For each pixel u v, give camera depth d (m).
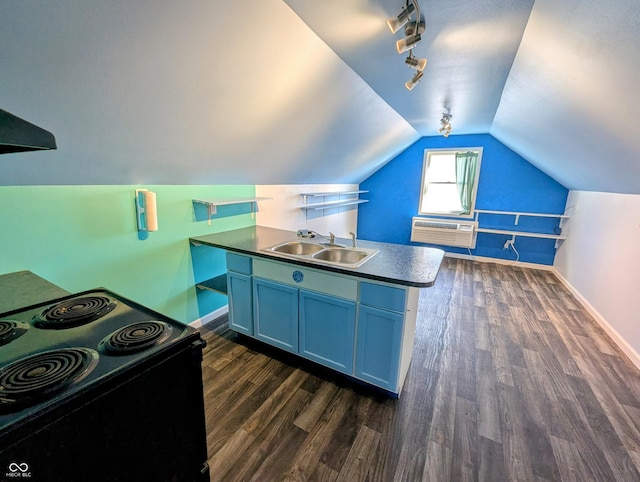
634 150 1.70
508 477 1.31
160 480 0.87
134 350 0.80
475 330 2.64
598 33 1.08
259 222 3.24
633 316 2.26
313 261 1.84
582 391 1.86
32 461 0.59
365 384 1.89
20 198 1.50
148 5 0.99
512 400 1.78
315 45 1.61
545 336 2.54
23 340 0.87
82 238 1.78
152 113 1.44
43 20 0.88
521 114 2.61
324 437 1.51
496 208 4.70
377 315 1.68
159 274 2.27
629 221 2.48
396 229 5.55
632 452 1.43
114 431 0.73
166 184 2.22
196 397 0.93
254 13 1.24
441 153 4.94
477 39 1.56
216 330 2.59
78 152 1.45
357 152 3.76
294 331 2.04
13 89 1.02
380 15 1.36
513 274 4.25
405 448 1.45
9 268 1.51
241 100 1.68
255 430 1.54
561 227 4.25
